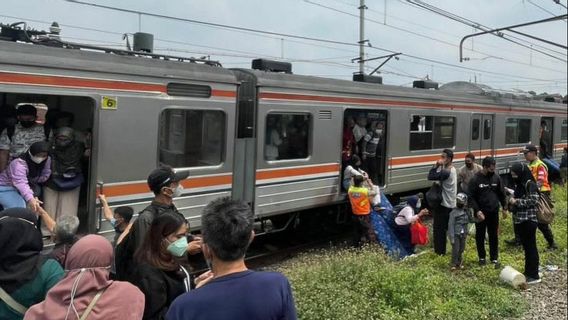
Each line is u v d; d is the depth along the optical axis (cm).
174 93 661
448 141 1209
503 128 1428
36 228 272
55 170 568
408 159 1068
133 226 358
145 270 296
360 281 548
